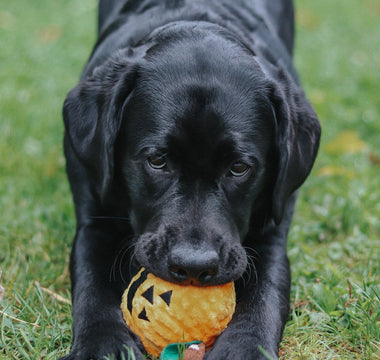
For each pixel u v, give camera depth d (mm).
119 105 1067
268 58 1206
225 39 1109
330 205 1375
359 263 1195
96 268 1060
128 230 1114
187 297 928
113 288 1032
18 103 1786
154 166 1031
